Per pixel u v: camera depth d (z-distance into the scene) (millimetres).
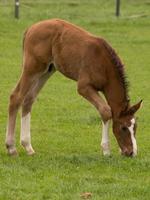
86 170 12172
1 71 23766
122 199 10594
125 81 13125
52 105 19344
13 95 13477
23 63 13562
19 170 12047
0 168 12164
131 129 12938
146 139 15773
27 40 13516
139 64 25938
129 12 37625
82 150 14398
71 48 13188
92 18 34969
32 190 11016
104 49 13125
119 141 13047
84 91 13102
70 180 11562
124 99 13094
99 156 13172
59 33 13328
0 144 14703
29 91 13531
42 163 12594
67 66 13328
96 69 13039
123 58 26875
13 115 13461
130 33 32031
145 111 18891
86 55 13039
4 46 28031
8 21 32219
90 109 18938
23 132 13688
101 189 11055
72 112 18547
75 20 33906
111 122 14695
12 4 38062
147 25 33938
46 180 11508
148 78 23609
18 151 13977
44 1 40031
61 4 39406
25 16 34062
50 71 13781
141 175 11953
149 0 42219
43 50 13344
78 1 40938
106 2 41188
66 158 12969
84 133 16234
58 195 10773
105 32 31891
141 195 10844
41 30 13422
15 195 10766
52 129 16578
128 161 12664
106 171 12125
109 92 13172
